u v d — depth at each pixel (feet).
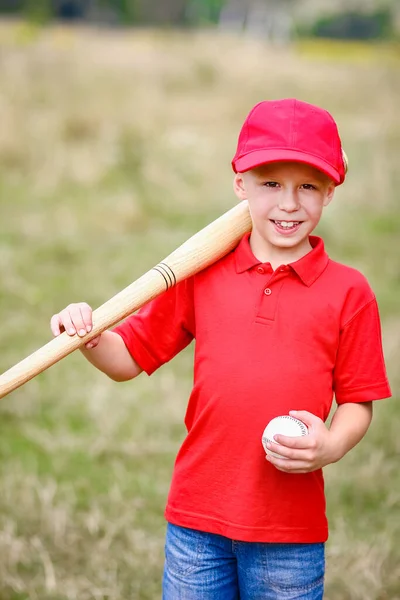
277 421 11.93
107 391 26.89
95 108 61.21
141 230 41.98
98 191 47.09
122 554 19.19
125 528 20.08
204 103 70.38
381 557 18.81
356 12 198.39
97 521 20.13
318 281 12.44
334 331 12.35
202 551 12.76
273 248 12.71
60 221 42.11
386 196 45.96
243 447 12.31
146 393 26.89
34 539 19.35
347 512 20.95
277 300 12.37
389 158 51.47
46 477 22.38
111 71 77.46
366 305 12.52
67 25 155.22
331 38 200.54
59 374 28.25
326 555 18.94
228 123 63.67
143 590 18.22
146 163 50.65
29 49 84.74
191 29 181.16
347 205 45.03
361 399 12.53
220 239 12.80
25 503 20.67
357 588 18.01
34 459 23.32
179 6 192.95
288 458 11.73
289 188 12.14
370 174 48.39
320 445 11.78
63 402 26.48
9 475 22.16
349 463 22.65
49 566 18.45
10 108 57.16
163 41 107.86
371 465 22.29
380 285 35.12
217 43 106.52
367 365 12.51
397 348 28.14
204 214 44.37
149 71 80.53
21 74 70.33
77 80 71.00
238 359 12.32
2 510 20.43
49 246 38.70
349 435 12.30
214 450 12.48
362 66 97.09
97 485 22.15
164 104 67.67
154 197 45.91
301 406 12.23
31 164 50.26
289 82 81.10
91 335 12.48
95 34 126.93
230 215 12.92
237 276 12.69
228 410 12.32
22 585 18.16
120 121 59.36
